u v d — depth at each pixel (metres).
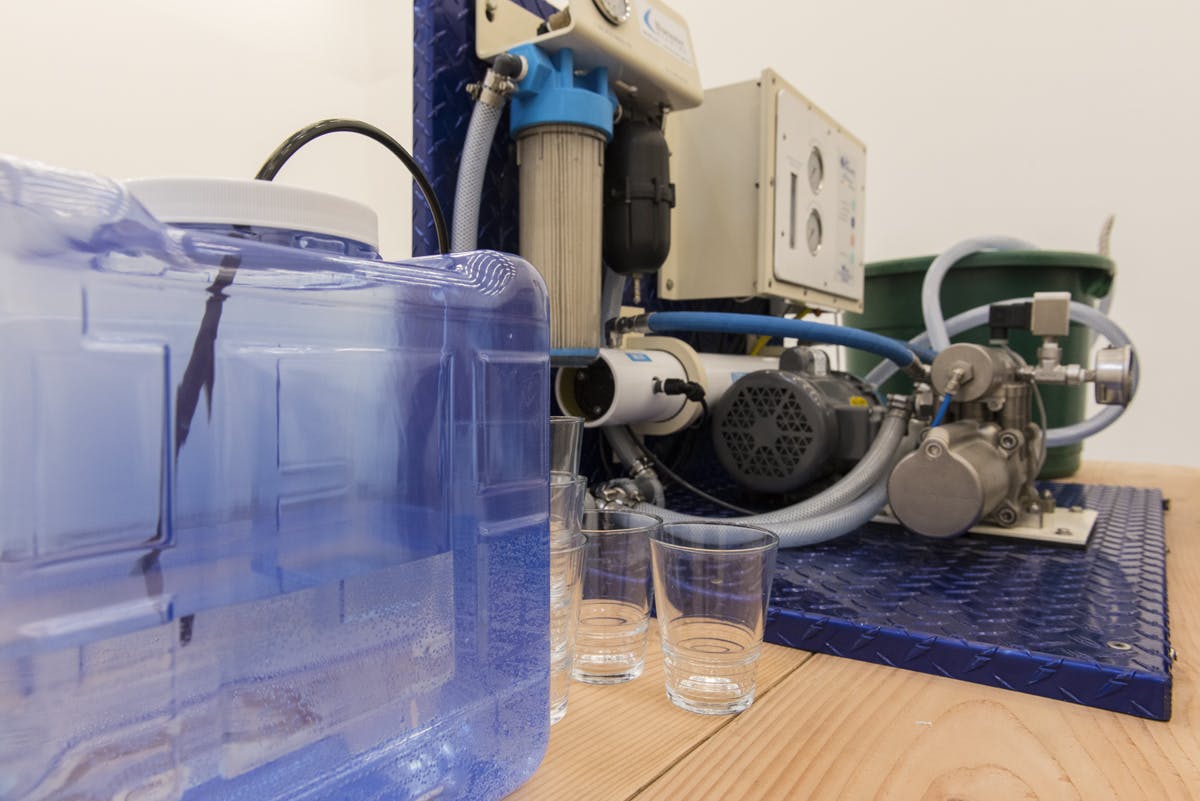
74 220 0.26
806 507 0.83
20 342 0.25
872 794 0.36
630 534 0.52
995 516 0.87
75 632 0.27
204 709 0.30
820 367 1.05
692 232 1.09
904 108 2.07
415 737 0.35
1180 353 1.80
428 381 0.40
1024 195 1.94
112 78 1.96
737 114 1.04
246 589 0.33
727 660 0.45
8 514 0.25
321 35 2.41
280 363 0.35
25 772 0.26
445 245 0.60
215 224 0.32
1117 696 0.45
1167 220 1.79
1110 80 1.82
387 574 0.37
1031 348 1.32
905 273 1.41
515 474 0.39
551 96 0.73
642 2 0.82
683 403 0.93
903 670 0.52
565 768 0.39
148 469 0.30
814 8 2.16
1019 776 0.38
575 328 0.76
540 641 0.40
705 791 0.36
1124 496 1.13
